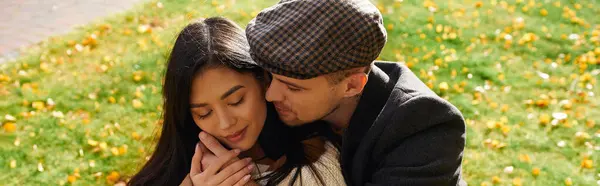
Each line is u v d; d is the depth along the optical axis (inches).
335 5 67.4
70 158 174.4
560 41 252.7
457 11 284.2
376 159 81.5
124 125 190.7
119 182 165.2
